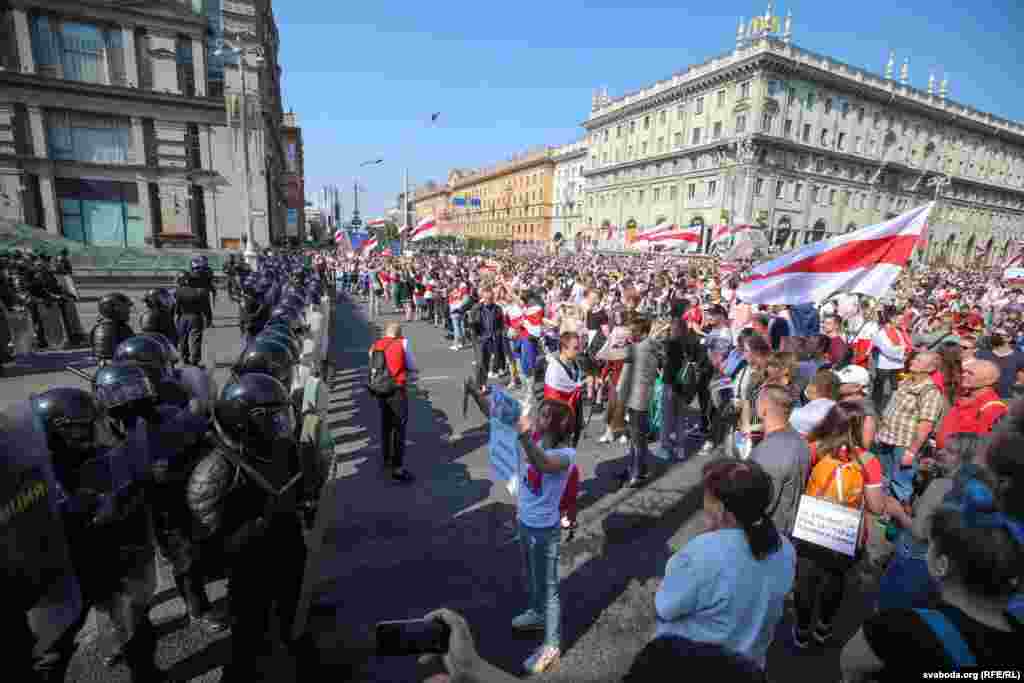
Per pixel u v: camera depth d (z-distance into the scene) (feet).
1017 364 19.79
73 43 98.17
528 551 10.19
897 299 55.67
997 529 4.60
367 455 20.40
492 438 12.32
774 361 15.16
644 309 44.50
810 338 20.80
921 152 219.82
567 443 9.93
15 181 96.12
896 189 213.46
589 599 12.08
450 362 38.06
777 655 10.40
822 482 9.75
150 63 103.71
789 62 168.76
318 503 9.21
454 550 13.78
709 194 188.03
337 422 24.44
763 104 170.71
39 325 35.88
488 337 29.60
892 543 14.38
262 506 7.93
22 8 93.50
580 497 17.20
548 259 141.79
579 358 26.20
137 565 8.30
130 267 75.25
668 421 20.99
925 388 15.12
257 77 112.98
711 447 21.31
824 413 10.17
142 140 105.29
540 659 9.68
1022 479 5.49
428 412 25.86
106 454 7.84
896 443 15.74
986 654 4.20
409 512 15.81
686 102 198.70
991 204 258.37
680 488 17.90
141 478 8.17
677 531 15.21
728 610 5.40
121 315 18.92
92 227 104.27
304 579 8.71
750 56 168.35
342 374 33.99
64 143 100.32
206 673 9.62
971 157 242.99
